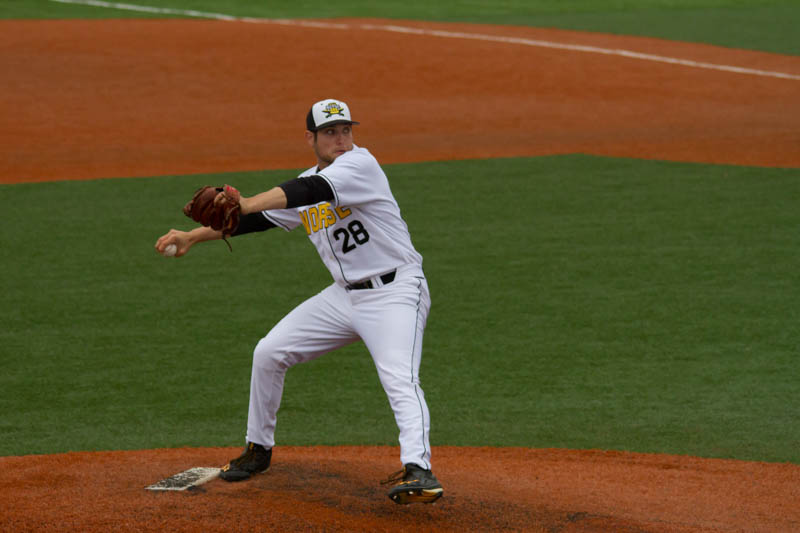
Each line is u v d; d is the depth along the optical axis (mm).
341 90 80188
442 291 37188
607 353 31109
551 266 40000
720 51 101750
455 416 26531
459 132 67812
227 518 16516
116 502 17375
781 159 59375
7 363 30312
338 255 17969
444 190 52688
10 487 18438
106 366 30203
